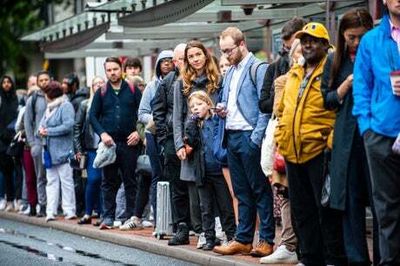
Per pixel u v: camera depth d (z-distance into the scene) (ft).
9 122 81.46
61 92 72.23
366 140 38.50
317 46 41.88
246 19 69.46
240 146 49.14
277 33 73.46
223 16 69.77
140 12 69.97
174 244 55.42
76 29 88.84
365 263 40.60
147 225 65.41
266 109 47.09
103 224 65.51
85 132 68.54
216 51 82.94
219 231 56.34
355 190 40.32
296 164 42.57
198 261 51.34
